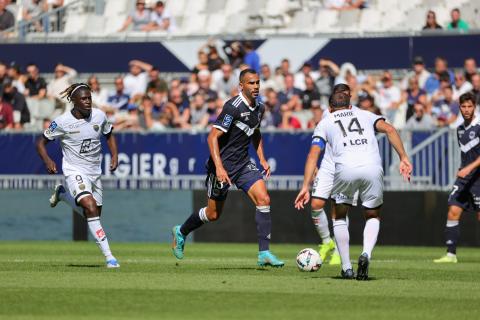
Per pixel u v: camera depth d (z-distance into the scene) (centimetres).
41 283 3453
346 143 3459
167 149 7550
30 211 7719
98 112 4250
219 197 4234
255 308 2744
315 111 7688
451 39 8269
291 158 7312
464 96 5094
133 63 8719
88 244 7100
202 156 7488
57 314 2603
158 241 7494
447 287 3388
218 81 8500
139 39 8944
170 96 8238
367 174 3425
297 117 7988
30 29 9694
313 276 3797
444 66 8012
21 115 8581
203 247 6681
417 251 6344
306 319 2502
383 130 3472
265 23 9625
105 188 7625
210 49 8662
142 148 7594
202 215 4319
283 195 7169
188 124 8181
